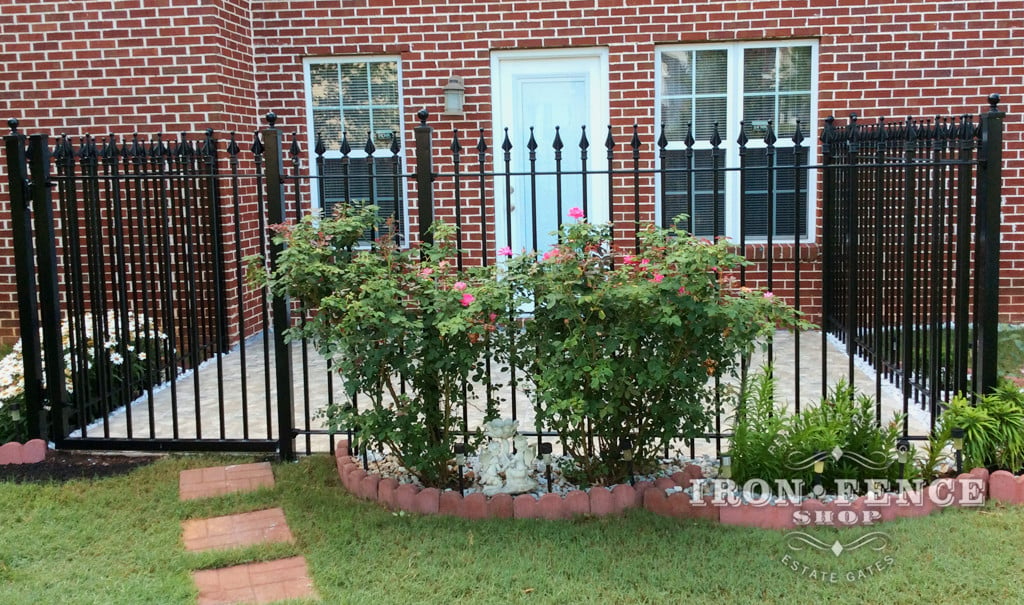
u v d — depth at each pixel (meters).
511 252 3.83
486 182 7.94
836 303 7.34
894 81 7.49
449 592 3.22
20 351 5.67
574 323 3.75
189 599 3.21
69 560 3.57
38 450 4.73
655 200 7.83
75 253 5.02
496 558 3.47
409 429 3.98
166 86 7.16
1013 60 7.37
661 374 3.61
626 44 7.63
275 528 3.84
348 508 4.00
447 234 4.02
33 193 4.75
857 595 3.15
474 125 7.85
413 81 7.83
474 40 7.73
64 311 6.97
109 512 4.03
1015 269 7.64
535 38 7.68
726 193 7.85
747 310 3.67
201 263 6.65
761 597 3.17
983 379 4.24
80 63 7.21
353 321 3.77
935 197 4.61
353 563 3.48
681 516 3.79
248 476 4.45
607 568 3.37
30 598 3.19
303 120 7.98
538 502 3.83
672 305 3.58
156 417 5.66
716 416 4.19
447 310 3.81
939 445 4.02
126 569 3.47
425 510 3.91
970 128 4.27
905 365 4.32
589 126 7.87
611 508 3.83
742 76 7.70
